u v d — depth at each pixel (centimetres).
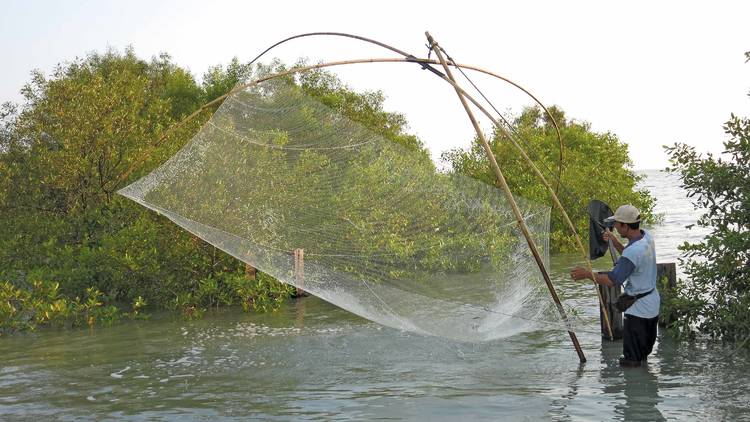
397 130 2820
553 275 1546
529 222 771
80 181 1434
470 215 747
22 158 1487
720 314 832
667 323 879
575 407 607
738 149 852
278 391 692
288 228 748
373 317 743
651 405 605
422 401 640
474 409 611
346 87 2803
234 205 760
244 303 1204
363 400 650
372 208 739
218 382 734
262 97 802
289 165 761
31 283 1205
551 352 823
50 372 805
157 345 942
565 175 2358
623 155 2975
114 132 1444
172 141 1423
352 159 751
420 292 735
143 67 3250
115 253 1234
